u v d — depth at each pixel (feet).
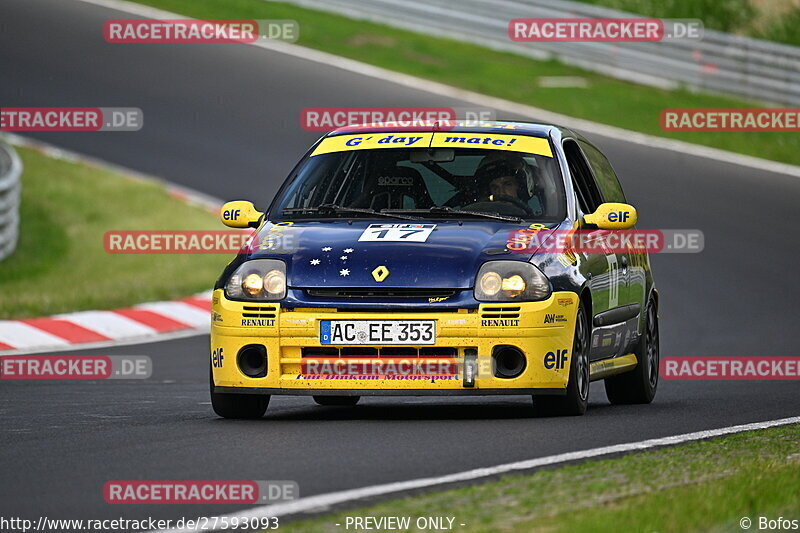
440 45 354.74
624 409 100.32
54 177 236.43
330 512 58.03
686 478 64.85
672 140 291.17
